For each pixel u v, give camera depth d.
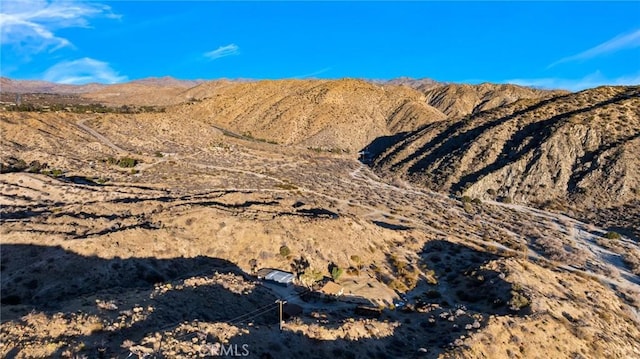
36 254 44.44
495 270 51.50
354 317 39.66
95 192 72.69
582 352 36.38
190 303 35.09
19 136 109.38
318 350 30.78
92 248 45.09
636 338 44.97
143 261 45.72
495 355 32.97
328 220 58.75
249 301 39.00
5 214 56.03
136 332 29.02
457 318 39.09
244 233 52.47
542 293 46.91
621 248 73.38
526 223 88.00
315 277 47.38
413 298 48.19
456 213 93.94
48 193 70.69
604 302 51.38
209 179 100.56
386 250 59.75
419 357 31.50
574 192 102.81
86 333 28.05
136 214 57.81
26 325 28.03
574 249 72.81
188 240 50.12
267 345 28.91
